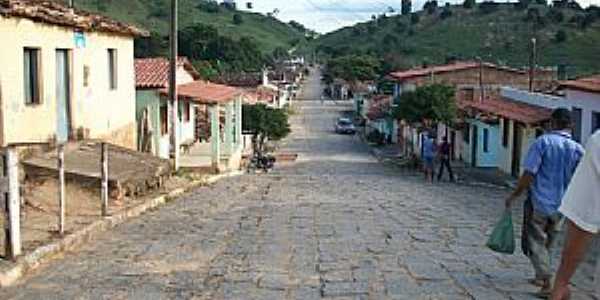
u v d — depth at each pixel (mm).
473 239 10734
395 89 63906
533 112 29016
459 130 41469
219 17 173750
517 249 9922
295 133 74688
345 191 19297
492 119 34656
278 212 13984
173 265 8742
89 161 15680
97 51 20625
